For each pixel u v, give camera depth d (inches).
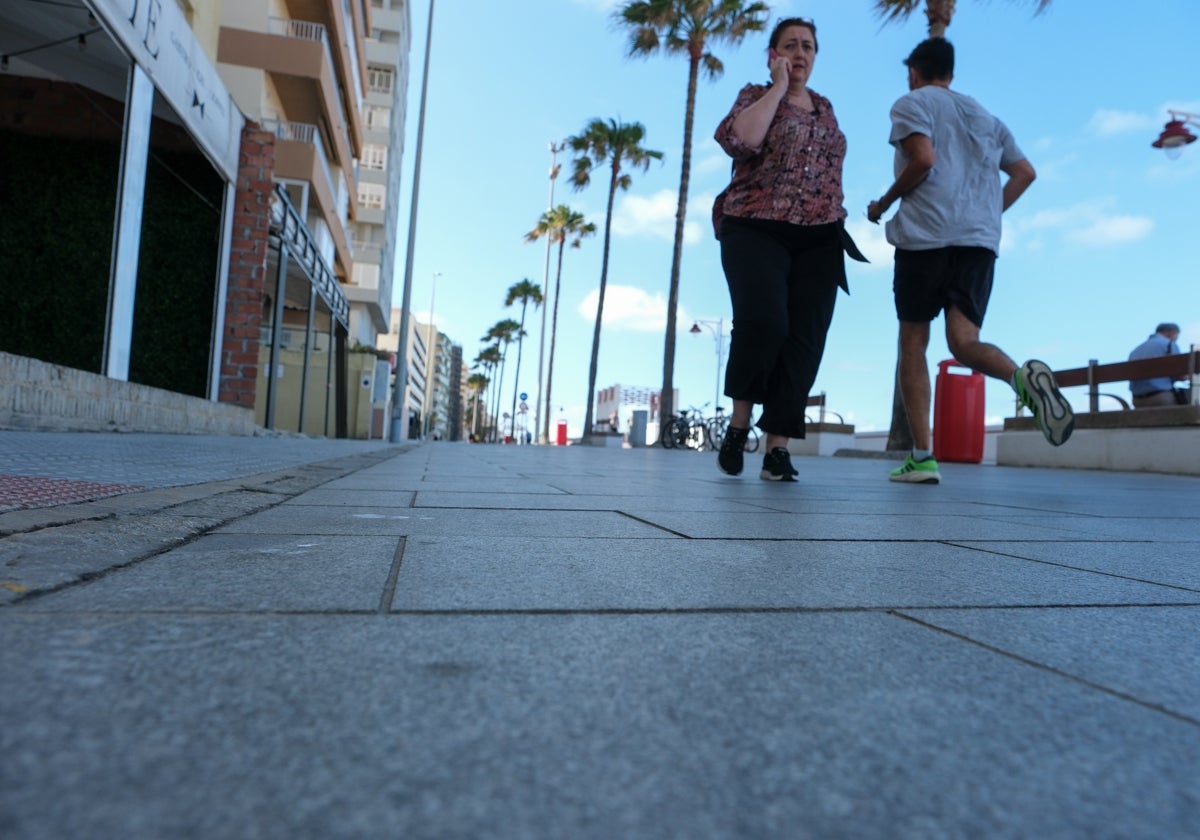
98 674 31.0
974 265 179.3
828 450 658.2
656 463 314.7
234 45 849.5
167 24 338.6
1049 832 21.8
